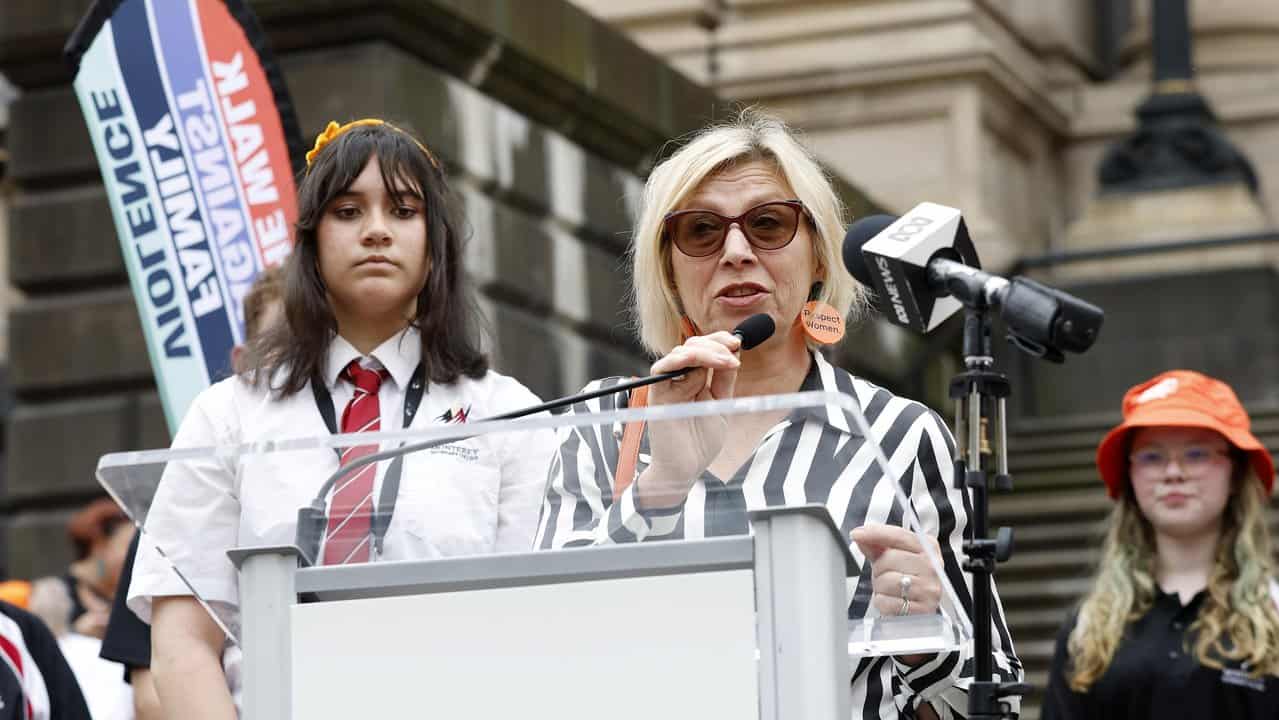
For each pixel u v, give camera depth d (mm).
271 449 3254
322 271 4523
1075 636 6559
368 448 3508
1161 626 6438
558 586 3047
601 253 12188
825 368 4371
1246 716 6238
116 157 6328
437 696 3062
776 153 4324
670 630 2998
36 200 11633
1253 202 18688
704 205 4305
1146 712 6344
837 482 3965
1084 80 20875
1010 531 3773
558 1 11688
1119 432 6629
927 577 3559
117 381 11422
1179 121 19094
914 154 18297
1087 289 17406
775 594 3031
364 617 3123
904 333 15914
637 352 12422
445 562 3129
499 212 11164
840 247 4414
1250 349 16859
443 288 4586
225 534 3746
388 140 4566
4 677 5066
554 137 11789
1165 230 18562
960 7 18344
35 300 11672
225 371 6004
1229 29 20734
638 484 3297
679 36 18719
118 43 6359
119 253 11438
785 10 18719
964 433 3854
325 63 10578
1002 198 18797
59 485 11438
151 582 4219
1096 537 13266
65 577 11289
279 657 3205
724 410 3012
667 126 12719
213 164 6309
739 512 3154
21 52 11477
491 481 3779
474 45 11039
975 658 3758
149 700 5016
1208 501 6488
